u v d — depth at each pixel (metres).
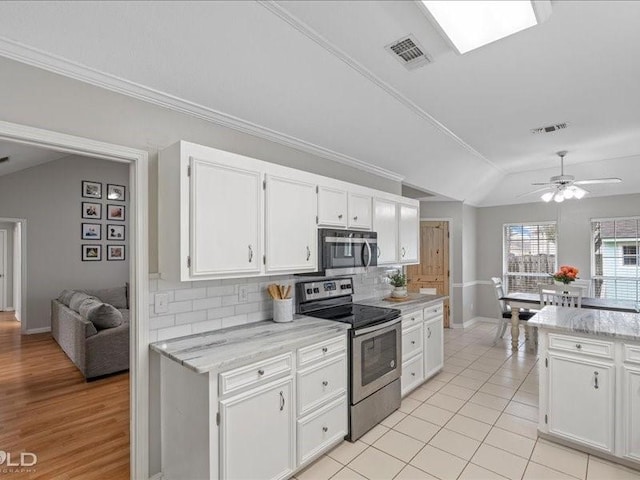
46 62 1.72
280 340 2.12
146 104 2.10
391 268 4.23
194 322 2.28
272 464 1.97
